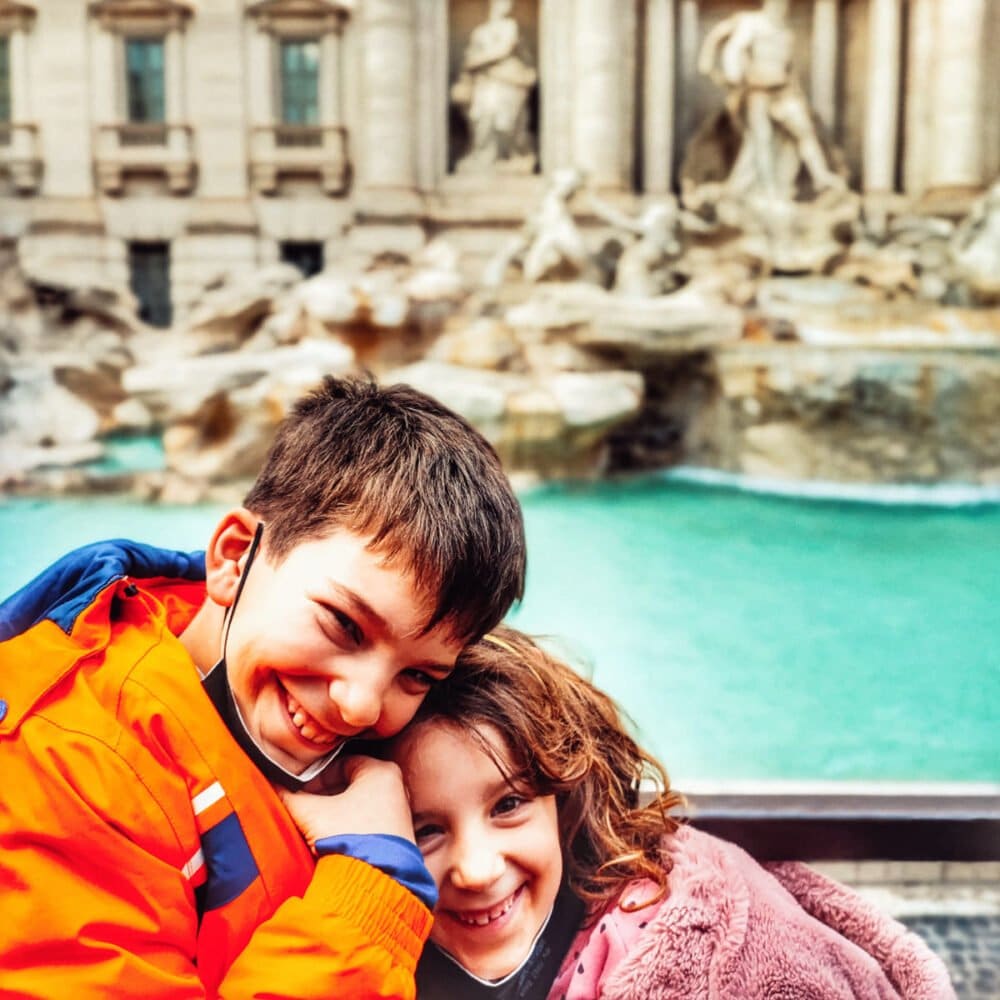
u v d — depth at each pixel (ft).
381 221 62.13
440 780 5.27
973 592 28.66
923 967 6.43
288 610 4.30
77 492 39.83
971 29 59.11
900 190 62.64
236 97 62.69
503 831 5.41
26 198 62.59
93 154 62.64
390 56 61.46
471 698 5.37
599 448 44.04
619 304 45.01
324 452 4.47
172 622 5.52
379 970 4.28
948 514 38.01
